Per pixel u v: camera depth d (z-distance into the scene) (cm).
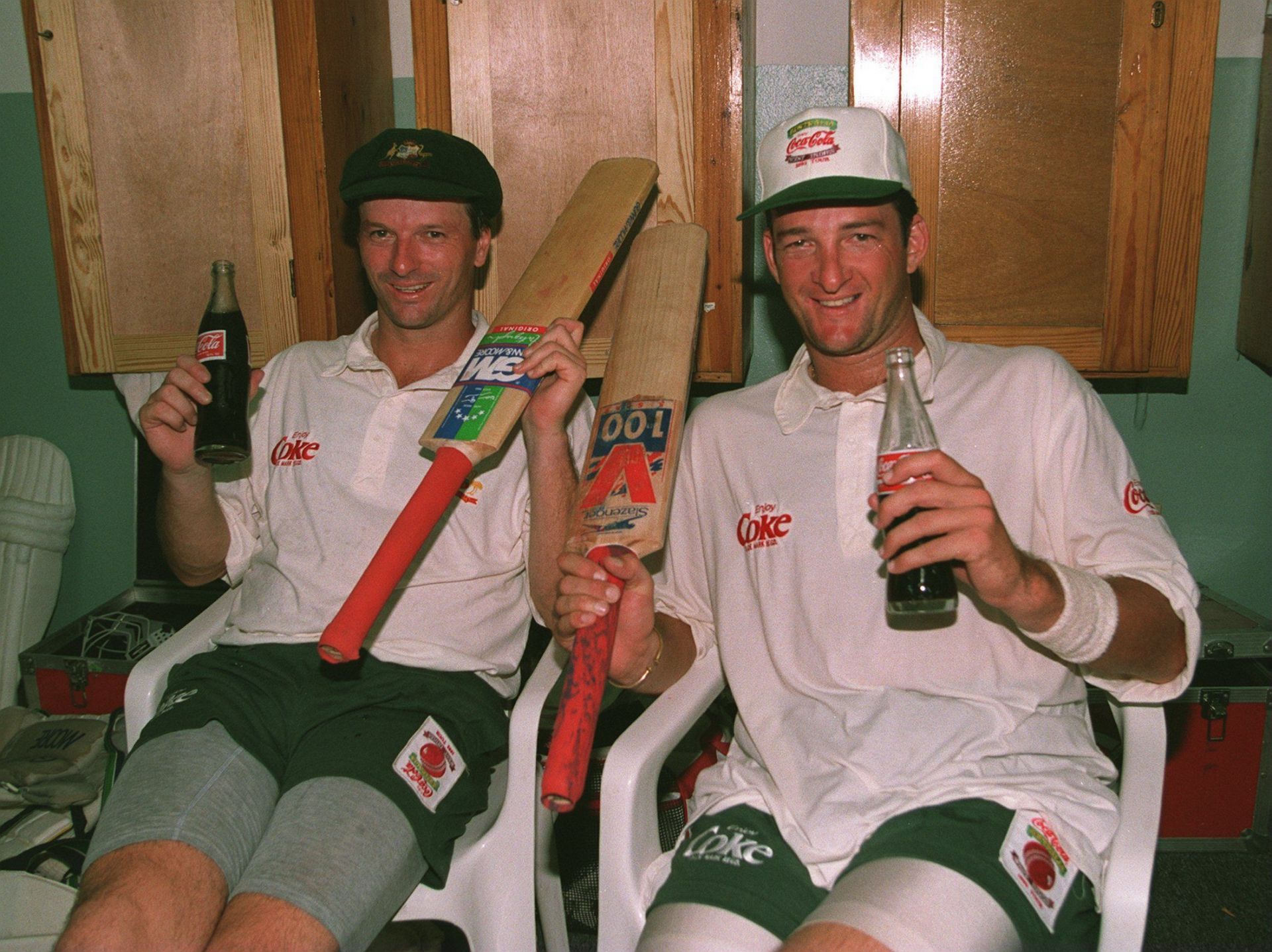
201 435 152
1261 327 207
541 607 155
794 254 142
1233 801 204
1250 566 233
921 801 121
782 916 117
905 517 117
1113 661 120
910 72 177
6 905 158
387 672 157
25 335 256
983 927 106
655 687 147
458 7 181
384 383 168
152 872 125
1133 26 173
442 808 146
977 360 142
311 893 125
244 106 190
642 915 131
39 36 191
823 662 134
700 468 154
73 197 196
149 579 251
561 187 185
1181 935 182
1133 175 178
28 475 255
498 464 163
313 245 193
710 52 178
